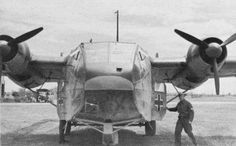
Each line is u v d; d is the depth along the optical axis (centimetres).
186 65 1134
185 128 966
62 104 1031
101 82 812
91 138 1139
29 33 1010
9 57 1017
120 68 839
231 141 1118
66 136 1185
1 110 2886
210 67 1041
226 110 3105
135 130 1392
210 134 1325
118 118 891
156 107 1159
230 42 1032
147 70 974
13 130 1416
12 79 1179
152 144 1039
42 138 1156
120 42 959
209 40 1055
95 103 862
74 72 928
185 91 1277
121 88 811
